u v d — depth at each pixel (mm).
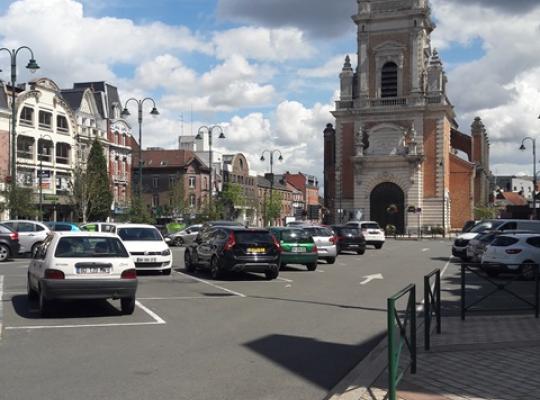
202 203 76438
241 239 20016
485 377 7539
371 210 69938
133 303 12695
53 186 56000
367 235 43062
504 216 72875
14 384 7348
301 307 14148
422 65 69875
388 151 69438
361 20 71438
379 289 17984
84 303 14266
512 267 20797
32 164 53500
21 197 44750
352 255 35812
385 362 8461
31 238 28844
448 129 72250
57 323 11648
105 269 12305
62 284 11992
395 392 6301
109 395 6910
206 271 23312
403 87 70062
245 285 18688
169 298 15461
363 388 7082
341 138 72062
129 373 7918
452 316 13000
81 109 61406
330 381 7703
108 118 66875
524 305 14617
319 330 11258
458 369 7965
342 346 9852
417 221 68062
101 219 57938
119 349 9391
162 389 7184
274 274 20562
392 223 69188
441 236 67438
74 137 58938
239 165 110188
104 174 56562
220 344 9859
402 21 70125
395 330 6473
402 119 69500
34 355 8938
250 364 8531
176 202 70875
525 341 9961
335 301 15281
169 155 87250
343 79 72625
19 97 52156
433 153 68625
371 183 69688
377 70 70938
